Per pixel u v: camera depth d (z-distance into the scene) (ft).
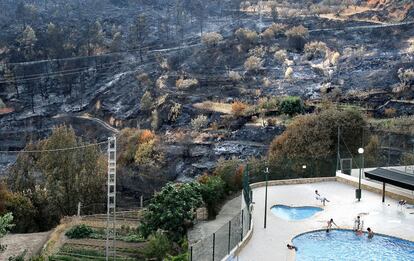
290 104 298.15
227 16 542.98
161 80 415.03
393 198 138.31
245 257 95.35
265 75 379.55
